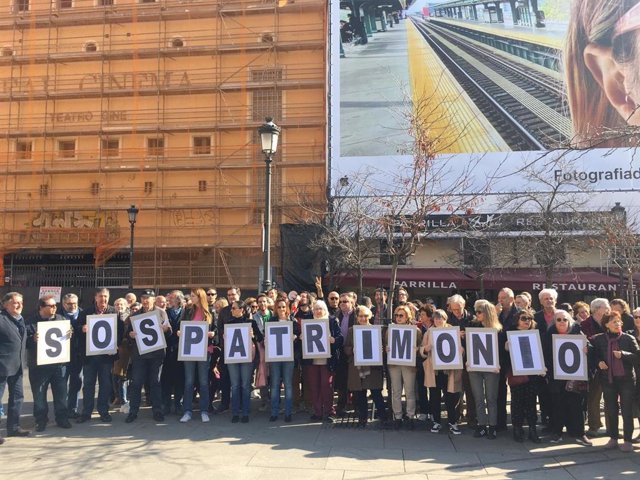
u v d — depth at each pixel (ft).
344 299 28.50
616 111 73.87
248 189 81.00
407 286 64.18
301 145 81.10
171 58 85.40
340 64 79.71
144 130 82.58
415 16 79.71
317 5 82.94
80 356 26.58
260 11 84.17
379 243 61.62
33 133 84.12
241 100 83.35
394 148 75.87
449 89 77.51
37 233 81.41
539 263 55.16
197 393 31.07
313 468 19.39
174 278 79.15
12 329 23.26
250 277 77.66
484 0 78.69
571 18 76.64
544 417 25.00
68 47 87.61
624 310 25.49
